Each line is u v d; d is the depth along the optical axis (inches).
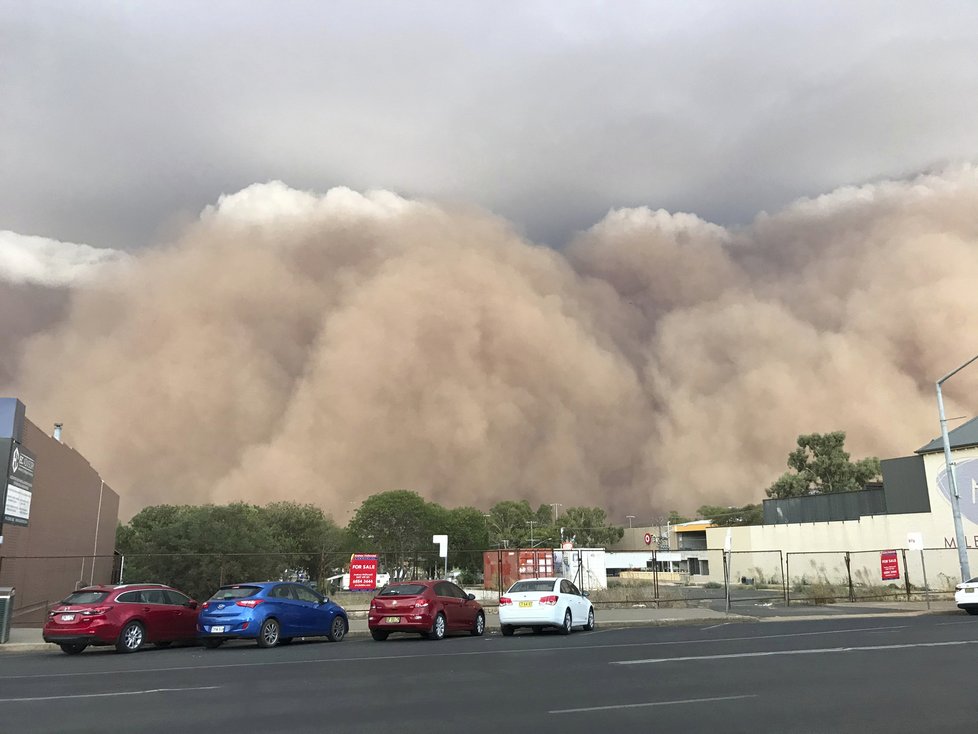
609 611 1073.5
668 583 2699.3
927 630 730.8
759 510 4173.2
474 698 369.1
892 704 341.7
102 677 462.3
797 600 1331.2
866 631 728.3
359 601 1573.6
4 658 603.2
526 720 313.7
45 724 312.3
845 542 1888.5
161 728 303.3
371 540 3646.7
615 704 349.4
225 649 660.7
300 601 708.7
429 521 3747.5
